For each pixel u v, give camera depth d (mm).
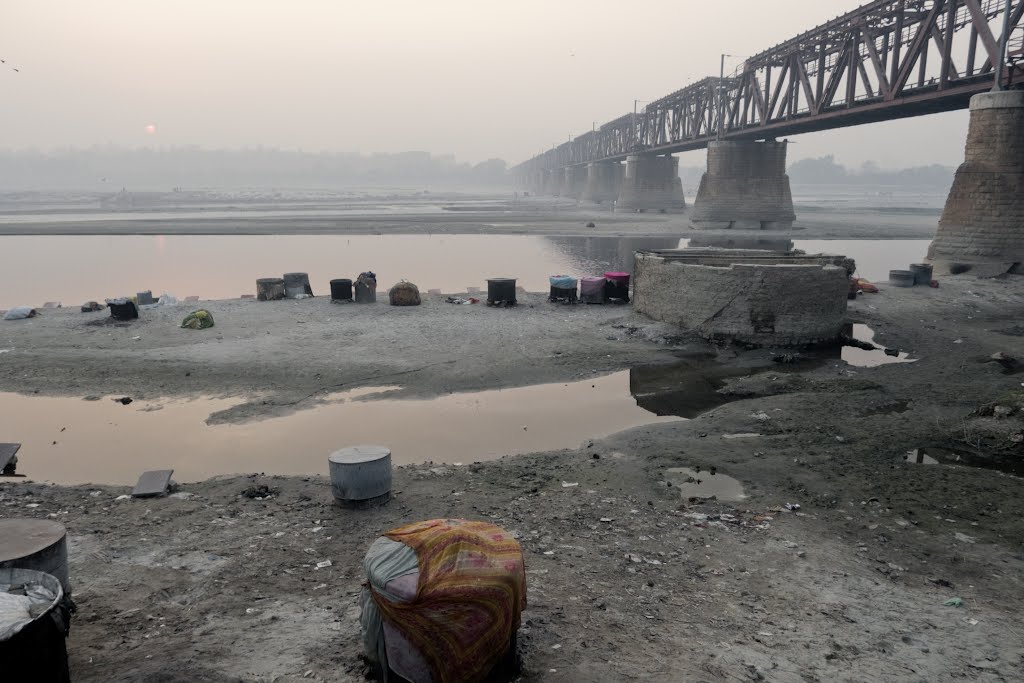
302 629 5973
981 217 36094
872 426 13117
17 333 20531
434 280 37812
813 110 61469
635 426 13688
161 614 6309
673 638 6043
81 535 8078
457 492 9891
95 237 65188
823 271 19906
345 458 9273
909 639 6223
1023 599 7129
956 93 41438
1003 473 10820
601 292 25984
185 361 17844
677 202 119875
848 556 8000
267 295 26297
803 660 5777
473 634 4719
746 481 10453
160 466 11398
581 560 7668
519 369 17797
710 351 19750
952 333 21797
